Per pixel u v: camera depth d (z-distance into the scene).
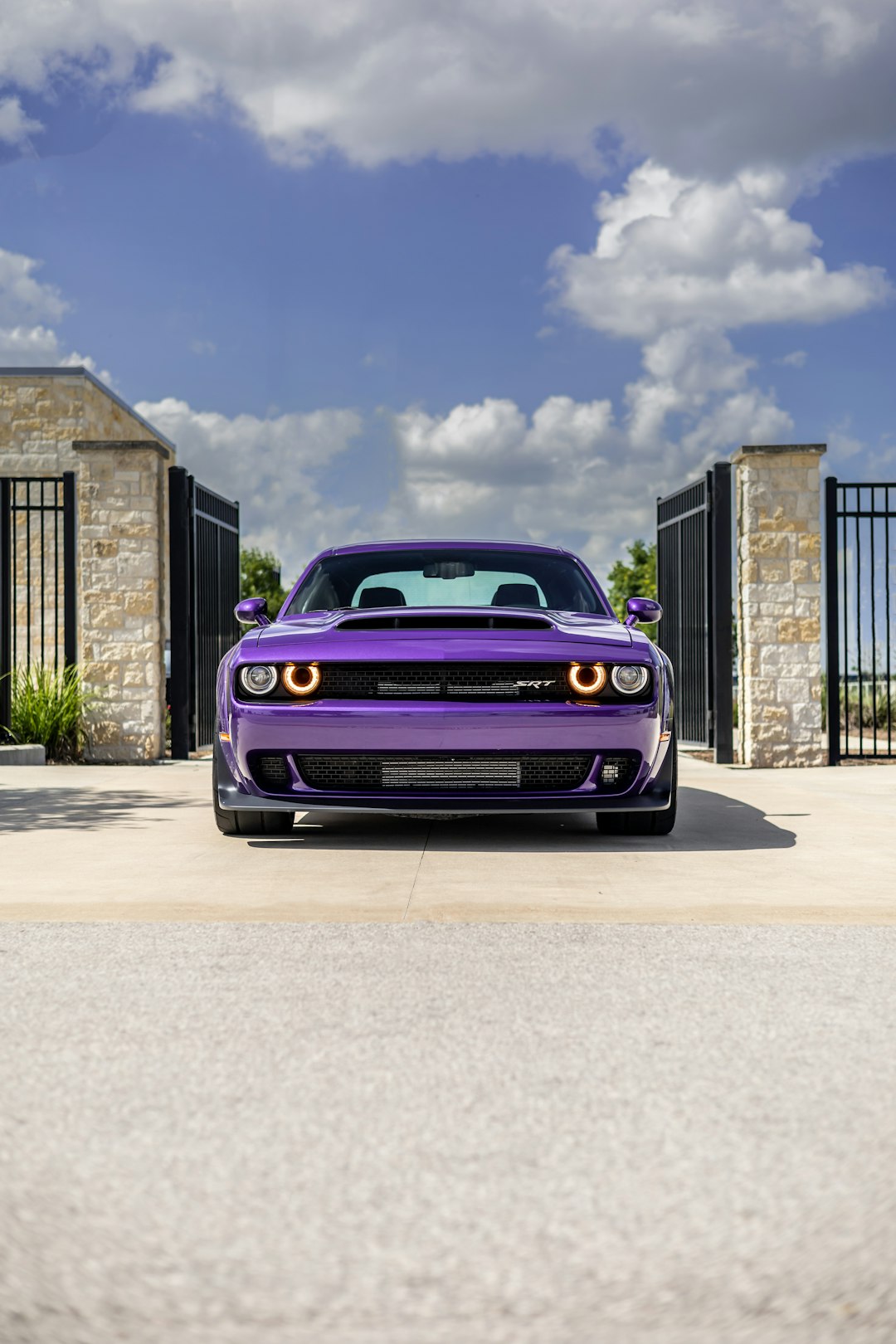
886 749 11.47
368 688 5.16
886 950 3.46
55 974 3.18
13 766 10.18
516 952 3.44
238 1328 1.48
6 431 15.97
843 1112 2.19
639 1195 1.84
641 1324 1.49
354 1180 1.90
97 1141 2.06
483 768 5.19
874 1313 1.51
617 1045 2.57
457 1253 1.67
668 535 12.55
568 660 5.14
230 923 3.83
